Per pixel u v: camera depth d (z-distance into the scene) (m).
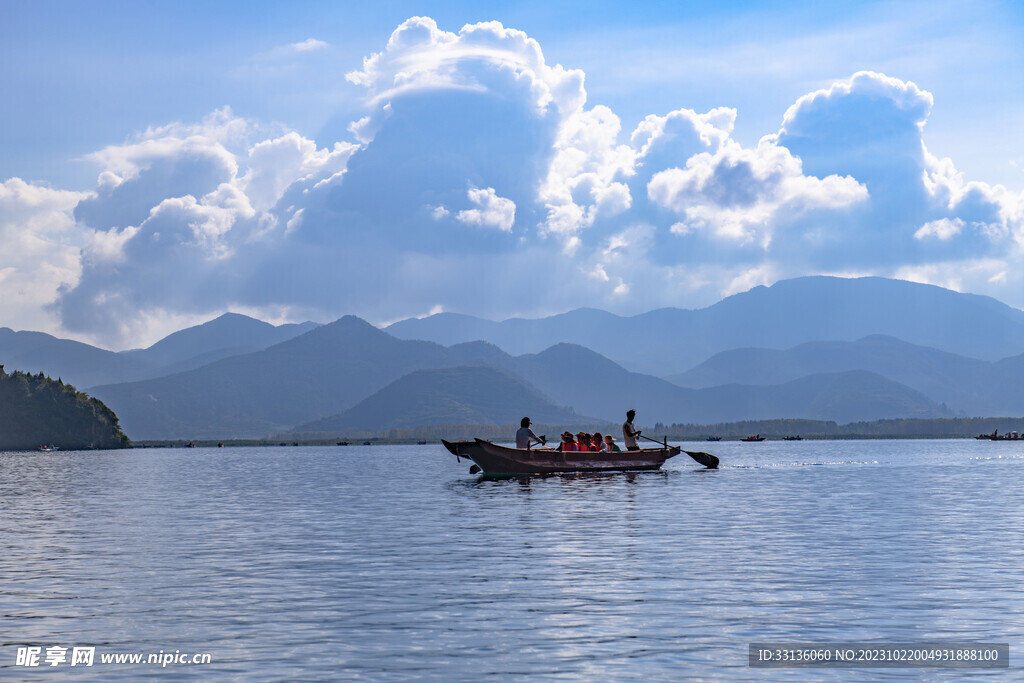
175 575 23.94
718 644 17.03
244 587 22.27
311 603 20.41
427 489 56.34
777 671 15.47
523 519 36.44
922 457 123.38
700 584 22.23
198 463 134.88
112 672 15.62
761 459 116.44
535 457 64.06
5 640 17.53
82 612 19.69
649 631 17.91
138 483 70.88
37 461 152.25
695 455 80.44
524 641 17.27
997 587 21.73
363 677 15.28
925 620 18.66
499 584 22.38
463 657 16.30
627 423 71.50
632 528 33.09
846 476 68.50
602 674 15.36
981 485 57.50
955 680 15.01
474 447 62.75
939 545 28.50
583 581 22.67
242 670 15.67
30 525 36.38
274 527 35.06
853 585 22.05
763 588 21.72
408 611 19.61
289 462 134.88
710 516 37.12
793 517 36.81
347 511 41.59
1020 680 14.98
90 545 29.92
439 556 26.77
